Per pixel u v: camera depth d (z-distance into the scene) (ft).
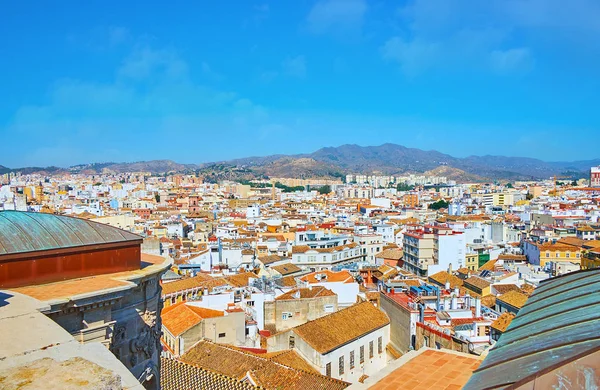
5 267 98.48
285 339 219.20
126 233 123.95
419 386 75.51
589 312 59.06
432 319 228.63
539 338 56.13
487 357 58.08
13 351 51.49
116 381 43.29
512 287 334.65
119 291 99.55
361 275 432.25
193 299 270.67
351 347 217.97
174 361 180.45
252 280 340.39
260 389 157.58
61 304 88.84
